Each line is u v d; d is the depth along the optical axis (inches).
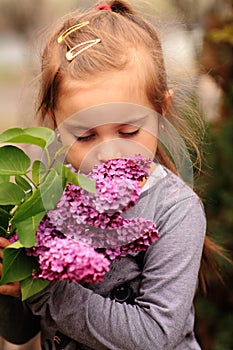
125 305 56.8
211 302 86.1
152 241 53.0
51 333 60.2
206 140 79.0
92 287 58.4
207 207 84.1
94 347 57.1
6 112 234.1
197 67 83.4
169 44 66.6
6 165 53.1
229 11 90.3
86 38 59.7
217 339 85.5
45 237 51.9
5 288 54.9
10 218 54.3
